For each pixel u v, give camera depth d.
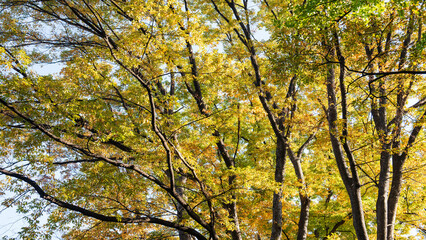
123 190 7.98
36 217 7.35
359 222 7.99
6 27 8.57
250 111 8.45
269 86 9.59
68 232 8.36
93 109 6.53
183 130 8.80
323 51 6.98
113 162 6.95
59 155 8.40
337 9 5.84
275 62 7.21
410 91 8.04
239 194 9.75
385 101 8.77
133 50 6.38
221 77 8.20
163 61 6.61
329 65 6.91
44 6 8.70
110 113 6.97
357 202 8.05
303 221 9.88
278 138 10.36
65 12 8.70
